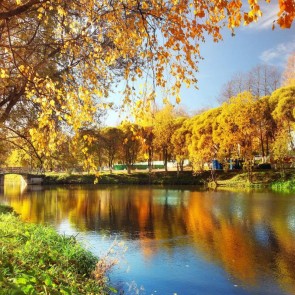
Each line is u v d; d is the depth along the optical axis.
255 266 14.05
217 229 21.12
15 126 8.00
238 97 51.38
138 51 5.59
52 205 34.59
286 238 18.39
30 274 4.40
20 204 35.47
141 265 14.15
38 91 5.64
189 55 4.73
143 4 4.98
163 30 4.93
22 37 6.57
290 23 3.10
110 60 5.86
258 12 3.30
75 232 21.05
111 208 31.91
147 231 21.17
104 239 19.03
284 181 47.50
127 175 65.81
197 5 4.28
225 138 51.44
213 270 13.59
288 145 47.47
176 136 60.84
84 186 60.22
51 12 6.43
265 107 51.09
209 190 46.69
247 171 54.91
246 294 11.39
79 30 5.83
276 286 11.98
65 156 7.54
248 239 18.44
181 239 18.84
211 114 56.41
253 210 27.61
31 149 7.79
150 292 11.34
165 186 56.53
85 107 5.76
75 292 6.81
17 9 4.61
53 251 10.00
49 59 6.43
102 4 5.35
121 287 11.68
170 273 13.27
